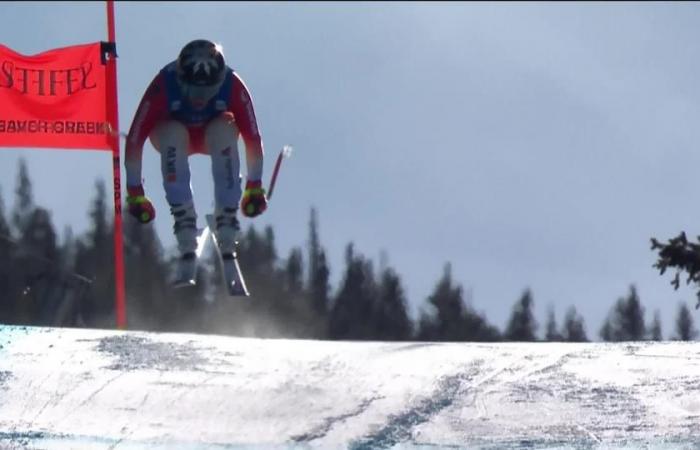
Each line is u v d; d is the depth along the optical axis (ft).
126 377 91.86
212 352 98.73
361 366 95.86
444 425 84.28
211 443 81.10
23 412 85.66
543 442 81.61
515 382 92.43
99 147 143.13
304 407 86.99
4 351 97.60
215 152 103.71
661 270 97.40
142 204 103.91
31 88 142.51
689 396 89.56
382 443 81.30
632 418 85.71
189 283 101.91
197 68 100.94
